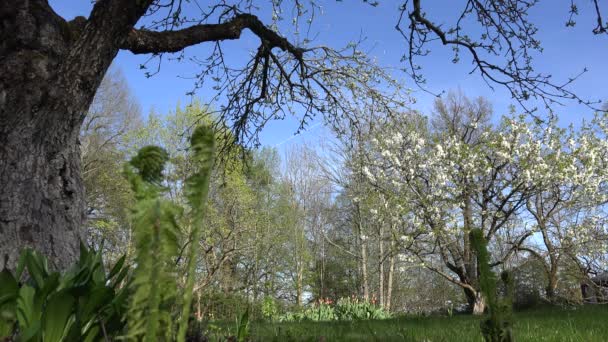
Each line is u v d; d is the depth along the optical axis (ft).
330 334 17.42
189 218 2.28
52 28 12.02
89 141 71.87
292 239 104.73
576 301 57.06
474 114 67.72
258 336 14.26
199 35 17.83
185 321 2.24
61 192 10.92
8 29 11.41
